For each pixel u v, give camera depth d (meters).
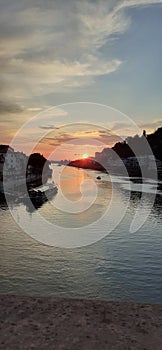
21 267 27.58
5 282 24.16
